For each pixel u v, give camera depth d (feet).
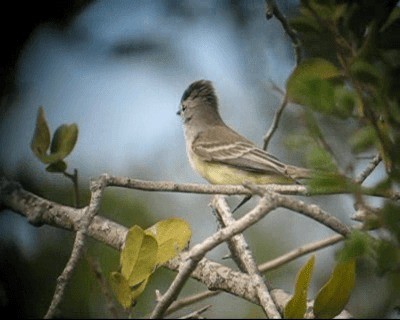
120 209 38.32
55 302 19.60
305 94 16.47
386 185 16.40
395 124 16.66
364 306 35.04
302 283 18.94
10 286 36.50
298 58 26.40
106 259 35.42
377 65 19.67
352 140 16.79
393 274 16.47
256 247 39.91
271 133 29.71
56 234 37.14
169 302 20.21
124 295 20.86
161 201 39.47
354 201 17.56
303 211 19.49
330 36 19.54
